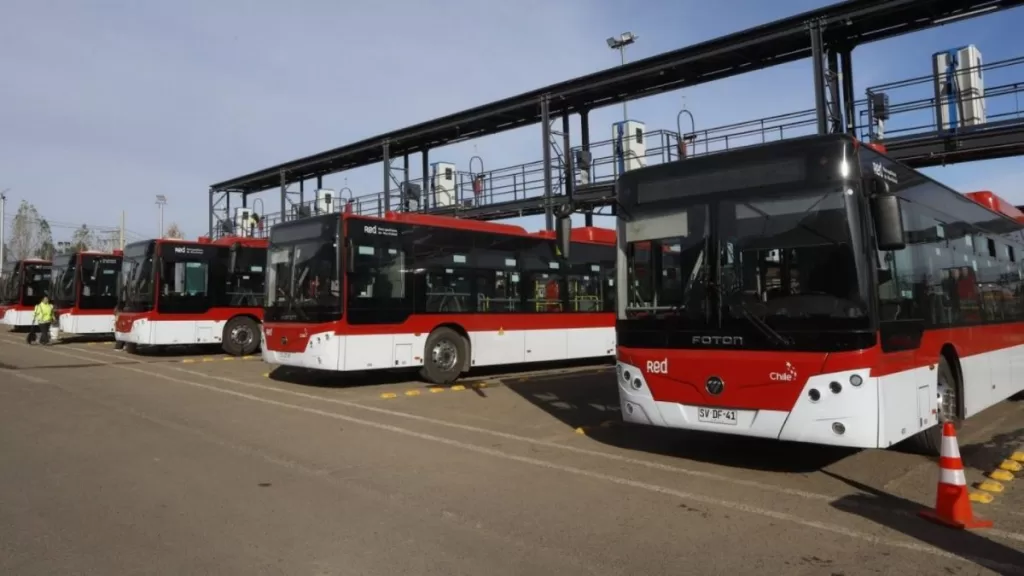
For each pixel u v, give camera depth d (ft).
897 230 19.80
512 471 22.98
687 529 17.10
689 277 22.70
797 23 51.24
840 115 51.26
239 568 14.35
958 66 50.03
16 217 232.94
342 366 41.34
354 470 22.86
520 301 51.34
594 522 17.61
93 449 25.58
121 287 68.33
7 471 22.25
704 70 62.59
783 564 14.79
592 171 70.18
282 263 45.57
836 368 19.62
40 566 14.38
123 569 14.25
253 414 33.86
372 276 43.16
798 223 20.80
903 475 22.49
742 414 21.18
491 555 15.24
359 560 14.85
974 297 29.37
